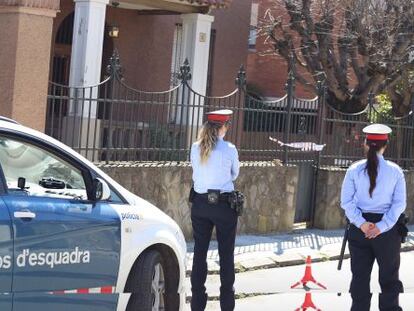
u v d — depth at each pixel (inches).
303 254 586.2
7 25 535.2
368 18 914.1
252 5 1148.5
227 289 388.5
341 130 735.7
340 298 473.1
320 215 722.2
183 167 591.8
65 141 542.3
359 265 366.9
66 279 295.4
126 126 568.1
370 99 764.0
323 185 719.7
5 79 534.9
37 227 283.9
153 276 341.7
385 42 911.0
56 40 911.7
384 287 366.0
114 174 545.6
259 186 656.4
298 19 950.4
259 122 658.8
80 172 320.5
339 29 954.1
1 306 271.7
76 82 757.3
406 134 803.4
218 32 1047.6
